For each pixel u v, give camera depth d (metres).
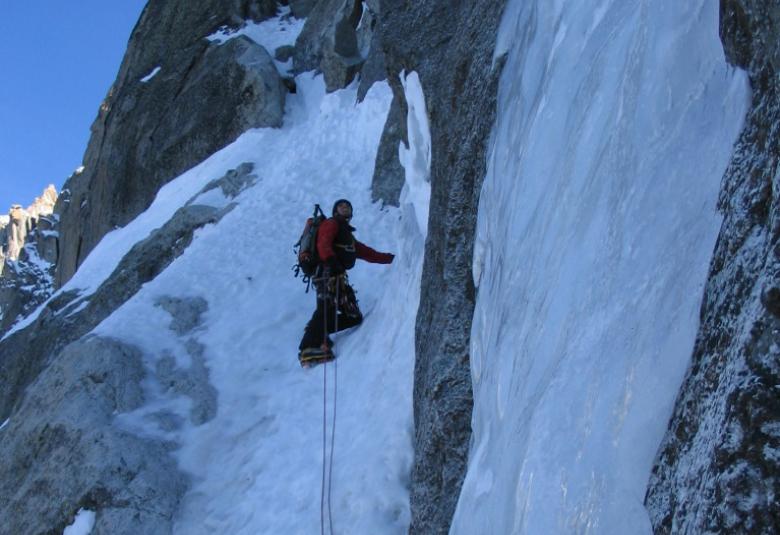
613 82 3.06
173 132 15.74
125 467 7.30
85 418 7.84
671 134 2.54
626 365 2.33
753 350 1.90
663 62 2.66
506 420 3.22
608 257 2.67
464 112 5.52
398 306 7.50
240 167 13.20
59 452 7.67
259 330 9.04
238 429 7.67
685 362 2.14
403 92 7.58
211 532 6.69
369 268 9.45
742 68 2.32
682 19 2.64
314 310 9.27
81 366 8.43
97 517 7.05
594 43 3.47
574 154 3.26
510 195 4.14
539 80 4.18
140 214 15.92
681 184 2.41
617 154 2.83
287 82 15.02
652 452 2.15
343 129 12.89
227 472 7.24
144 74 18.19
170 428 7.81
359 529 5.80
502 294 3.89
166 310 9.54
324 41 14.33
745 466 1.83
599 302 2.61
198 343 8.97
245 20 17.31
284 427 7.39
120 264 13.06
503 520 2.80
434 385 5.04
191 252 11.02
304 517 6.20
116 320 9.41
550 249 3.25
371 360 7.46
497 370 3.61
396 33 7.28
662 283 2.33
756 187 2.09
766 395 1.83
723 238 2.15
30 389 8.66
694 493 1.96
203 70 16.17
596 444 2.32
